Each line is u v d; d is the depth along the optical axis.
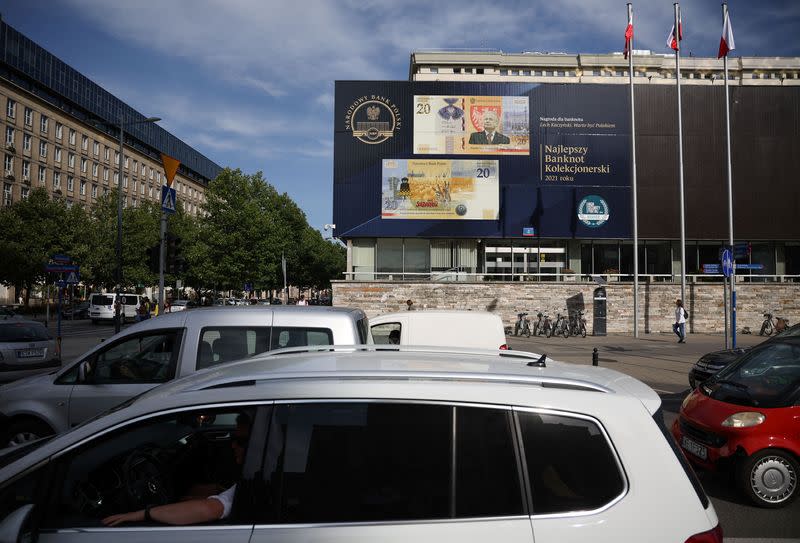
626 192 28.11
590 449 2.05
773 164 28.73
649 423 2.11
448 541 1.89
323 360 2.65
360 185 27.78
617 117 28.28
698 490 2.06
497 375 2.27
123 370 5.36
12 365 11.07
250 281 42.34
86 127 71.19
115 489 2.31
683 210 25.92
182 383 2.43
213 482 2.56
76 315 44.12
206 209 41.25
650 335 25.73
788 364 5.88
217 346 5.29
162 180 92.62
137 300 38.97
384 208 27.75
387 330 8.88
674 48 24.69
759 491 5.16
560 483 2.00
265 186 49.06
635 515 1.96
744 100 28.88
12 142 57.38
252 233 40.69
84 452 2.16
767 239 28.64
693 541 1.94
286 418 2.10
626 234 28.02
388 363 2.54
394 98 28.02
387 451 2.04
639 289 26.89
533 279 28.12
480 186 27.92
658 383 11.80
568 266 28.66
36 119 61.12
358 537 1.91
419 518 1.95
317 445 2.06
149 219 51.31
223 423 2.53
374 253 28.20
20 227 42.66
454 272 27.86
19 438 5.39
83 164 70.56
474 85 28.12
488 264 28.45
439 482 2.00
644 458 2.05
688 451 5.83
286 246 51.91
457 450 2.04
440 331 8.77
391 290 26.44
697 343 21.62
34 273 41.75
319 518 1.97
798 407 5.22
